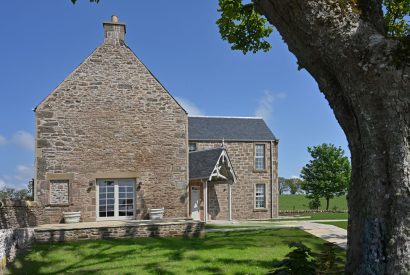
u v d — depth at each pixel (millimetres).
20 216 13969
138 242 13891
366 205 4480
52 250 12180
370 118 4285
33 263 10172
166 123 19219
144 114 18984
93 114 18391
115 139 18531
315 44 4598
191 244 13523
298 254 5000
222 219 26312
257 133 28656
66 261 10477
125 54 19062
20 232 11820
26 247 12523
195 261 10297
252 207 27375
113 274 8945
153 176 18844
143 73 19172
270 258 10633
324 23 4367
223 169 23359
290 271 4871
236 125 29156
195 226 15773
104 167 18297
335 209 37312
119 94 18766
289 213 33625
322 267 5578
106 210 18266
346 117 4918
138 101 18969
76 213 17500
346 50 4320
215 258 10633
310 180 36281
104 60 18781
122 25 19188
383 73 4109
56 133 17891
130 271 9219
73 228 14344
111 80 18750
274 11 4832
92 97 18453
